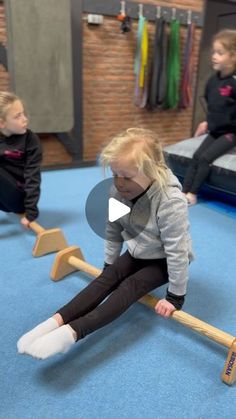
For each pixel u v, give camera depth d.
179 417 0.88
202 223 2.07
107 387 0.96
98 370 1.01
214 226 2.03
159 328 1.19
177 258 1.02
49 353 0.89
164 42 3.31
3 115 1.64
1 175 1.72
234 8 3.91
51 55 2.82
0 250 1.68
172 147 2.59
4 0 2.57
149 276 1.10
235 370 0.96
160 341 1.13
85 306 1.04
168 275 1.12
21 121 1.68
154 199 1.01
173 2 3.40
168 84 3.46
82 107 3.22
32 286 1.40
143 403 0.91
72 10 2.90
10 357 1.05
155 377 0.99
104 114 3.40
